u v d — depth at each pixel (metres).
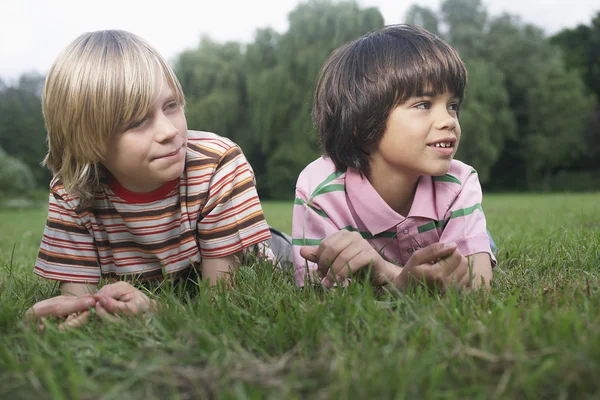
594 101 31.41
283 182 25.92
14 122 33.84
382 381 0.83
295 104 24.78
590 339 0.90
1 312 1.27
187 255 1.79
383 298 1.43
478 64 25.25
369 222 1.77
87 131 1.47
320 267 1.56
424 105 1.61
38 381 0.92
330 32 24.23
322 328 1.10
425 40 1.65
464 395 0.82
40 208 19.62
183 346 1.02
